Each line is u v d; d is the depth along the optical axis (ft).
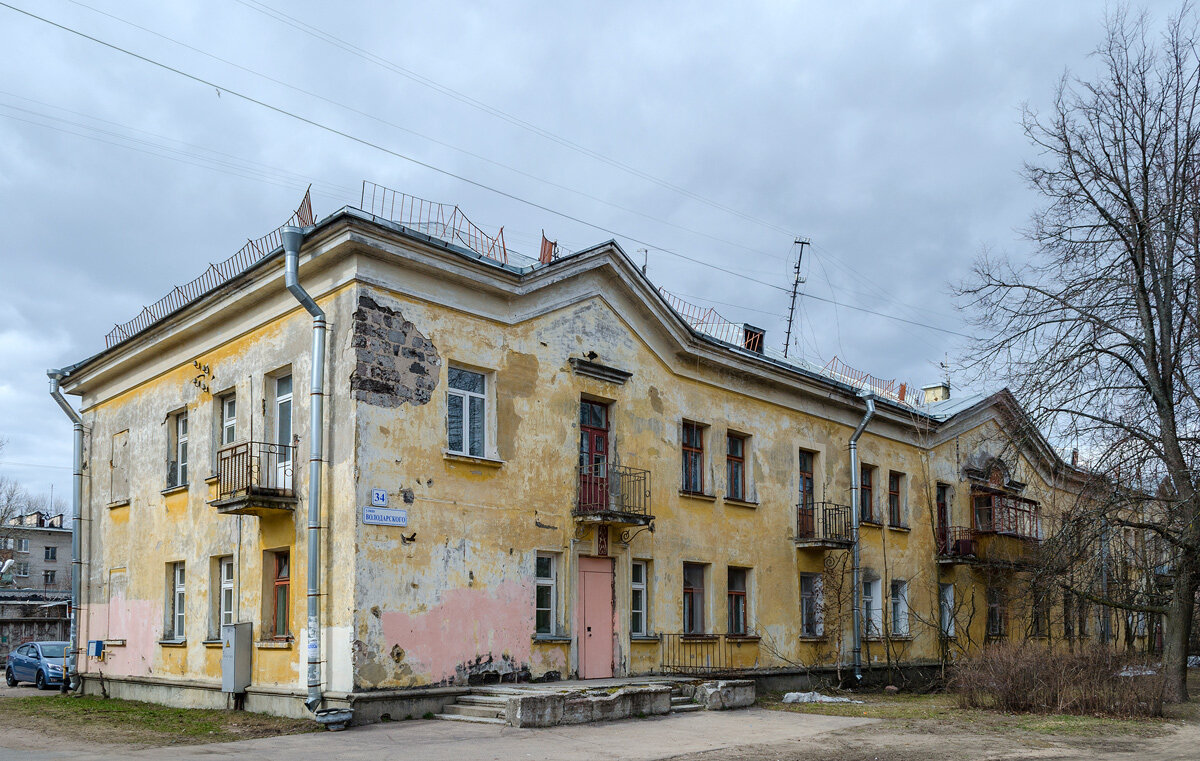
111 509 77.25
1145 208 68.85
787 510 81.61
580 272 64.03
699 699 59.00
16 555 242.58
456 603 54.44
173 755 40.01
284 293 58.44
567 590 61.36
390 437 52.75
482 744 42.47
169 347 70.38
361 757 39.06
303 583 53.52
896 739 46.11
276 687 53.88
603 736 45.50
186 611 64.90
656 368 71.10
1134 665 63.05
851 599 84.99
